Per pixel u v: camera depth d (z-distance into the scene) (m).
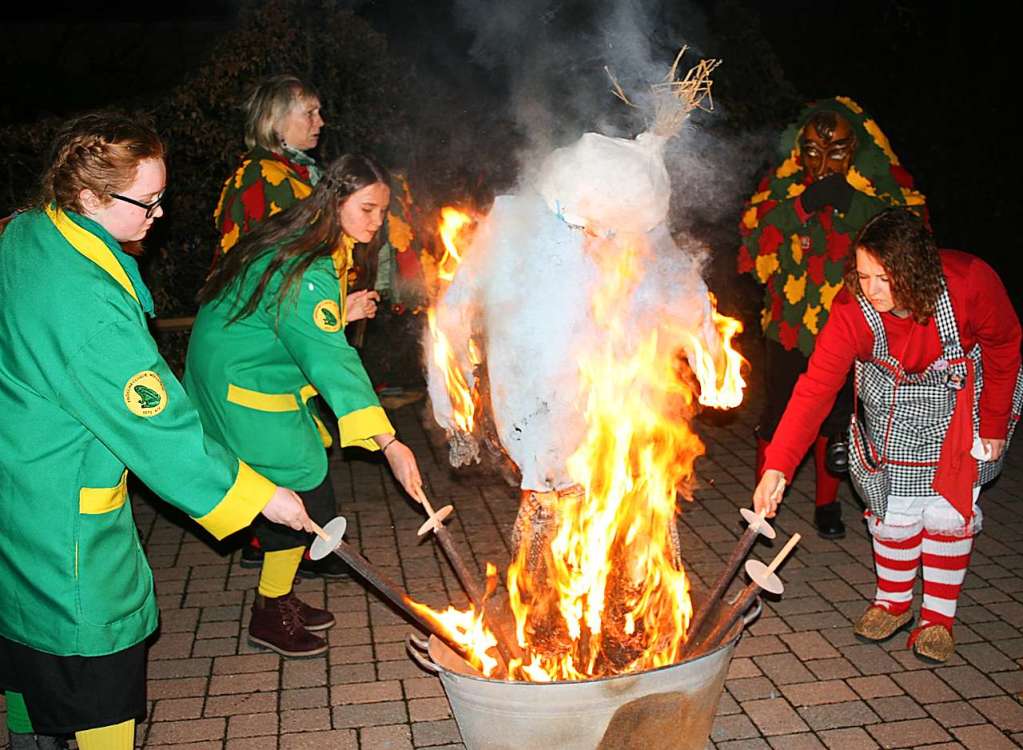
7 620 2.53
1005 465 5.83
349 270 3.68
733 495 5.43
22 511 2.45
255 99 4.39
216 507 2.53
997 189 8.85
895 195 4.46
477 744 2.82
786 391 4.64
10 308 2.41
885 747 3.22
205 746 3.29
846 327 3.45
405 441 6.36
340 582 4.45
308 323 3.27
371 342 7.10
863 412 3.88
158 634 4.02
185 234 6.80
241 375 3.47
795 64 9.42
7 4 9.42
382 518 5.17
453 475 5.72
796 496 5.36
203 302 3.55
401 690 3.61
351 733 3.36
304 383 3.58
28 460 2.43
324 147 6.77
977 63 8.89
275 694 3.59
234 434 3.50
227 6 10.01
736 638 2.81
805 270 4.48
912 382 3.46
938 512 3.60
